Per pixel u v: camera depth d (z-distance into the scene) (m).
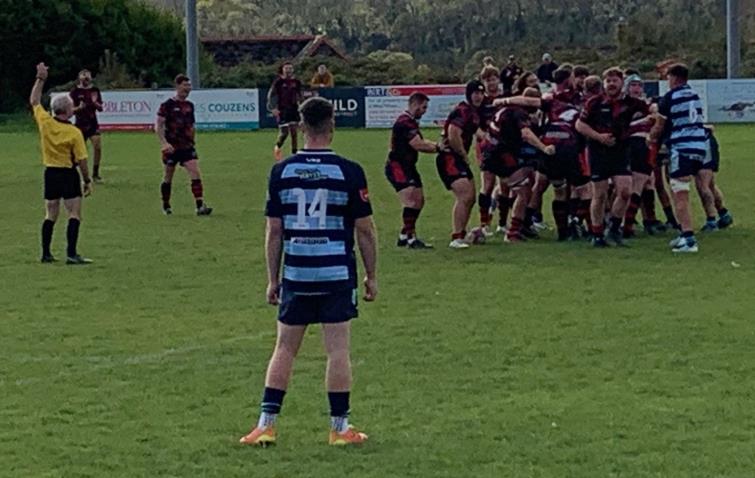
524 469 11.96
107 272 24.44
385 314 19.78
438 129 65.00
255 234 29.67
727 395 14.51
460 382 15.41
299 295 12.70
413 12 133.62
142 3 88.19
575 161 27.08
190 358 17.06
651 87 62.03
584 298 20.80
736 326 18.34
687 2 118.06
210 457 12.55
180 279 23.56
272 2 159.62
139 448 12.89
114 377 16.02
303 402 14.61
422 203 27.22
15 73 85.19
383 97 68.38
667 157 28.23
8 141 63.94
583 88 27.31
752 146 52.00
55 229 30.86
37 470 12.20
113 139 64.00
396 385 15.30
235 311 20.45
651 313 19.42
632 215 27.66
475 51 117.88
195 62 69.19
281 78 48.06
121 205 35.84
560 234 27.75
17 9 83.88
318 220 12.55
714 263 24.17
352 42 137.50
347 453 12.59
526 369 16.00
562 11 123.75
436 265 24.56
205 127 69.00
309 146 12.72
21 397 15.05
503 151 27.22
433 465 12.15
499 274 23.36
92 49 85.88
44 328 19.19
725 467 11.90
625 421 13.50
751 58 85.12
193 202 36.53
